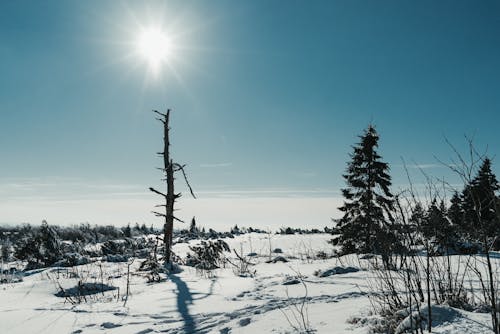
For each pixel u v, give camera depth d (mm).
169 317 5645
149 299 7066
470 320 3521
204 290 7938
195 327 5059
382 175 21547
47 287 8680
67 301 7324
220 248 15500
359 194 21875
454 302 4387
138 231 43656
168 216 14898
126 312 5949
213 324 5121
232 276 10445
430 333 3350
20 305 6762
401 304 4520
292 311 5238
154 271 11070
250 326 4734
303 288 7098
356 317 4434
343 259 12789
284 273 10211
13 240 28125
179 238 39062
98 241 32781
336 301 5680
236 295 7031
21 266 18219
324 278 8086
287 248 25859
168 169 14945
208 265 13555
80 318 5582
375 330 3869
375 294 5422
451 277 5047
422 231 4070
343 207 22375
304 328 4324
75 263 16328
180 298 7047
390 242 4617
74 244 23719
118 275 11570
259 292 7156
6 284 10422
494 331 3072
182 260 16422
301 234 45062
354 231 20641
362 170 22078
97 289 8750
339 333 3967
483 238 3309
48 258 17688
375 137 22250
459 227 3936
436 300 4449
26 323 5332
